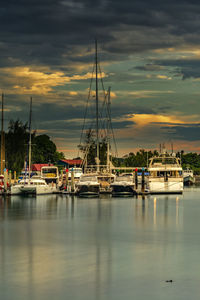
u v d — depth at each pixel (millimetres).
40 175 113000
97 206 72750
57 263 31922
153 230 47031
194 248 37312
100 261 32562
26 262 32281
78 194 91750
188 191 120375
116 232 45781
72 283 27328
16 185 93812
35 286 26781
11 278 28234
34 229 48062
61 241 40531
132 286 26891
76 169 114688
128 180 93312
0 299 24812
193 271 29953
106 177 98438
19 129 130000
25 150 129375
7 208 69688
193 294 25672
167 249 36938
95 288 26516
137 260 32938
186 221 54375
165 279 28203
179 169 92875
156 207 71250
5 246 38188
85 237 42688
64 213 63031
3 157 111062
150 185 92688
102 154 135625
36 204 76062
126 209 68312
